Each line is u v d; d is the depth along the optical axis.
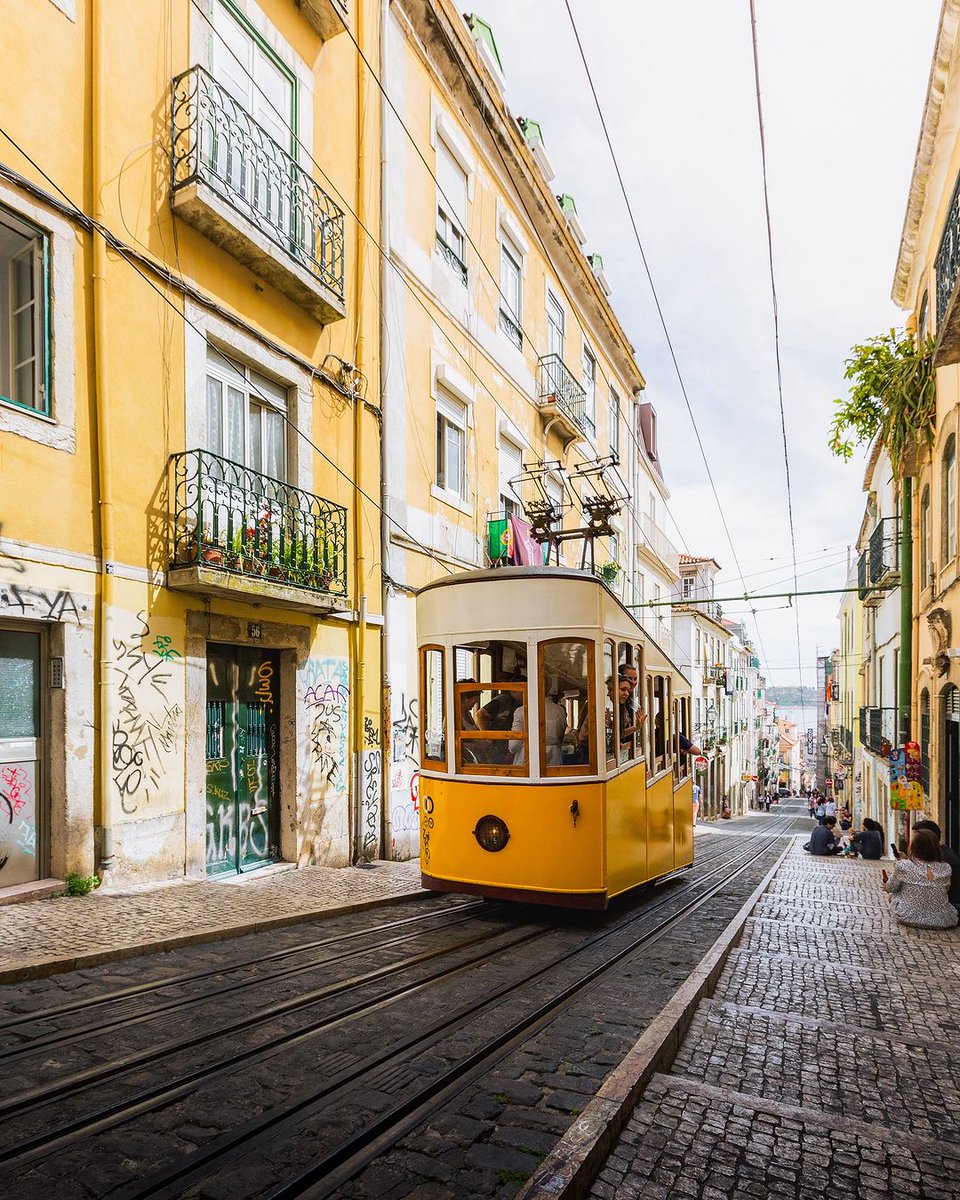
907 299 16.23
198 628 7.85
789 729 112.50
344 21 10.41
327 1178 2.76
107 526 6.90
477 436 14.58
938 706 13.05
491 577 6.98
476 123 14.66
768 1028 4.45
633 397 26.70
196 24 8.22
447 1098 3.39
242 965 5.05
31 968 4.60
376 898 7.34
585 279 20.31
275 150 9.38
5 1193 2.61
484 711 7.06
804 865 14.20
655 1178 2.82
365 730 10.52
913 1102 3.59
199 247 8.15
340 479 10.41
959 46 10.27
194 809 7.70
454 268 13.96
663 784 9.04
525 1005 4.62
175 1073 3.49
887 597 20.62
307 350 9.82
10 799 6.23
